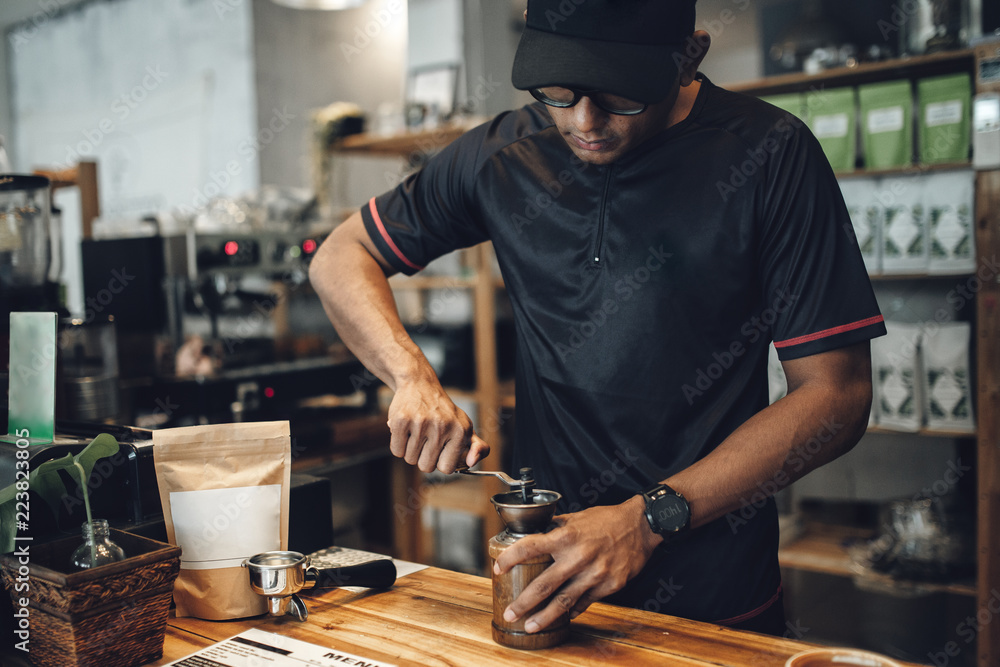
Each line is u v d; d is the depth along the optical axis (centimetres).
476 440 112
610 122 106
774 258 115
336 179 435
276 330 288
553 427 131
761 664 90
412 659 93
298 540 127
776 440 105
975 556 248
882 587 247
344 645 98
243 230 251
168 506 109
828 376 110
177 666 94
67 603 90
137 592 95
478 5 410
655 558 120
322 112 372
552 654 93
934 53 242
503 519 98
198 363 238
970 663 253
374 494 283
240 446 111
